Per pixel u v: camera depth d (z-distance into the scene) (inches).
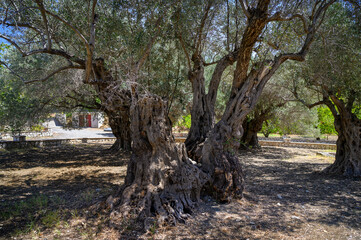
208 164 236.5
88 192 256.2
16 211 203.3
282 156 616.1
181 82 452.1
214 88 331.9
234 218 191.8
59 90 459.8
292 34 273.0
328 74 343.6
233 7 382.9
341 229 176.4
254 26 212.2
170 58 407.5
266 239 159.3
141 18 294.2
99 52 328.5
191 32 346.6
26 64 446.9
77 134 1165.7
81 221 182.2
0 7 246.1
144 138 216.8
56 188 282.0
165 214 181.6
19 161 472.4
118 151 607.2
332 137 1219.9
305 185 308.8
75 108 587.5
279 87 553.9
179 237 159.9
